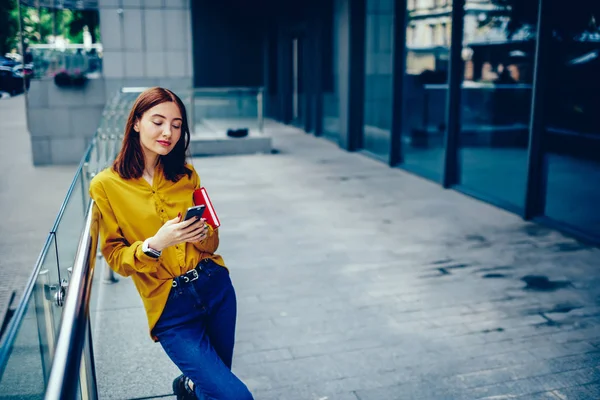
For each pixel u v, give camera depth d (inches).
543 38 240.8
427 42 348.2
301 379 135.0
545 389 130.2
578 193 253.9
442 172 333.7
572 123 252.2
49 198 366.9
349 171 378.0
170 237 72.7
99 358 131.9
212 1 616.1
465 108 313.6
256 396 127.9
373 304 176.7
